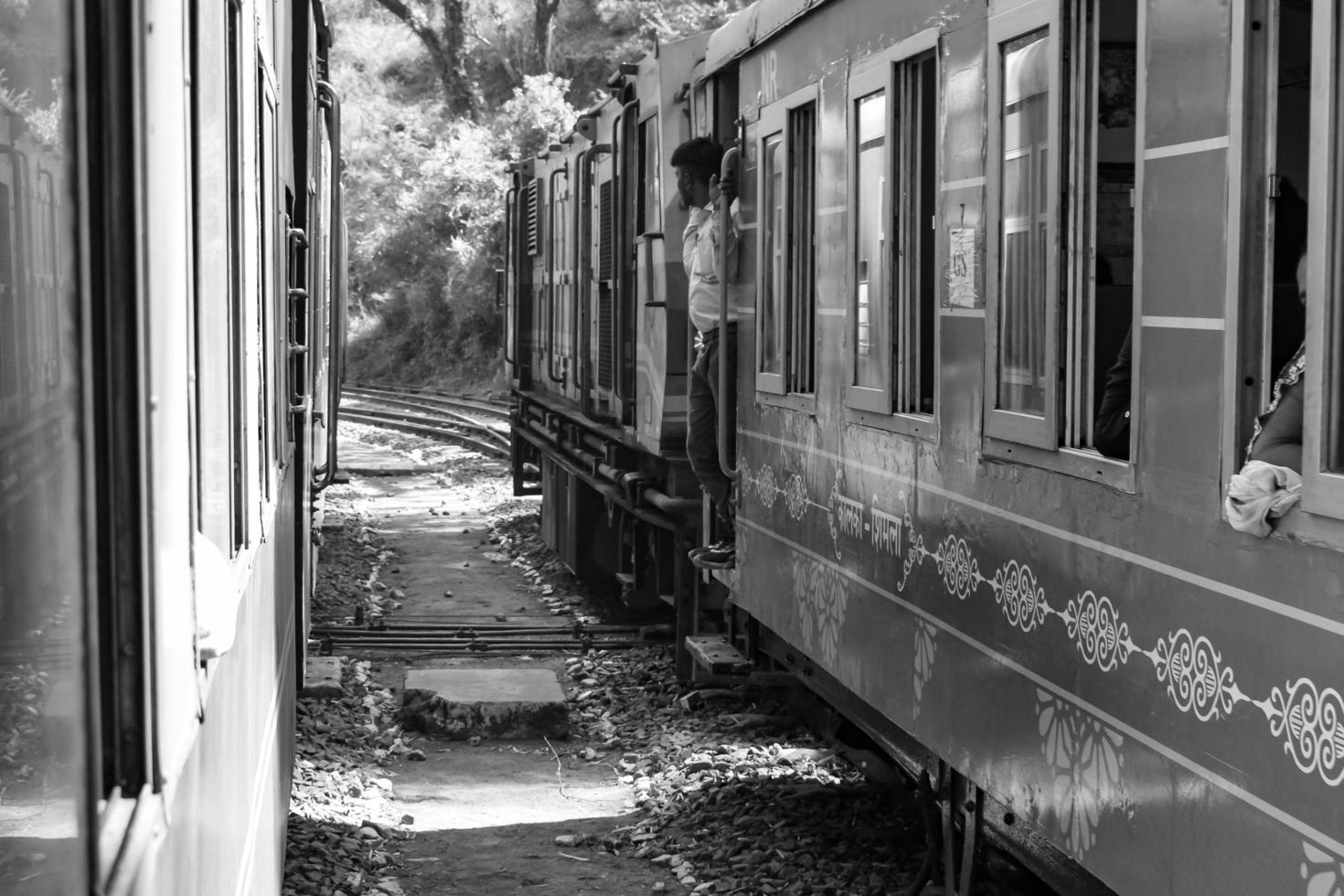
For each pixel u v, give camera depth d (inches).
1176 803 142.1
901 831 280.5
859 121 243.9
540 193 700.0
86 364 61.4
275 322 199.3
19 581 51.2
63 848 55.3
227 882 117.3
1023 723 181.3
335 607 540.1
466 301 1738.4
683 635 411.5
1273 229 129.3
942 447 208.7
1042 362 173.2
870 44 237.5
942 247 208.5
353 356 1923.0
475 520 799.7
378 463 1100.5
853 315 247.8
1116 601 155.6
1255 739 127.1
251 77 149.9
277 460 202.2
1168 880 143.7
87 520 61.2
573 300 577.6
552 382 643.5
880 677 236.2
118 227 67.1
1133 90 190.7
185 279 82.2
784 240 285.3
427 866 274.7
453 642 478.0
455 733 368.8
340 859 270.4
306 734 360.2
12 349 51.1
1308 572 119.0
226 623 99.7
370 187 1963.6
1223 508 132.3
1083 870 177.0
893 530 229.9
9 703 49.3
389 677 434.9
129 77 67.4
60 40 58.1
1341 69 113.6
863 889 251.4
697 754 342.0
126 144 67.1
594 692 412.8
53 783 54.4
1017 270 181.5
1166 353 143.9
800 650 279.6
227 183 115.6
